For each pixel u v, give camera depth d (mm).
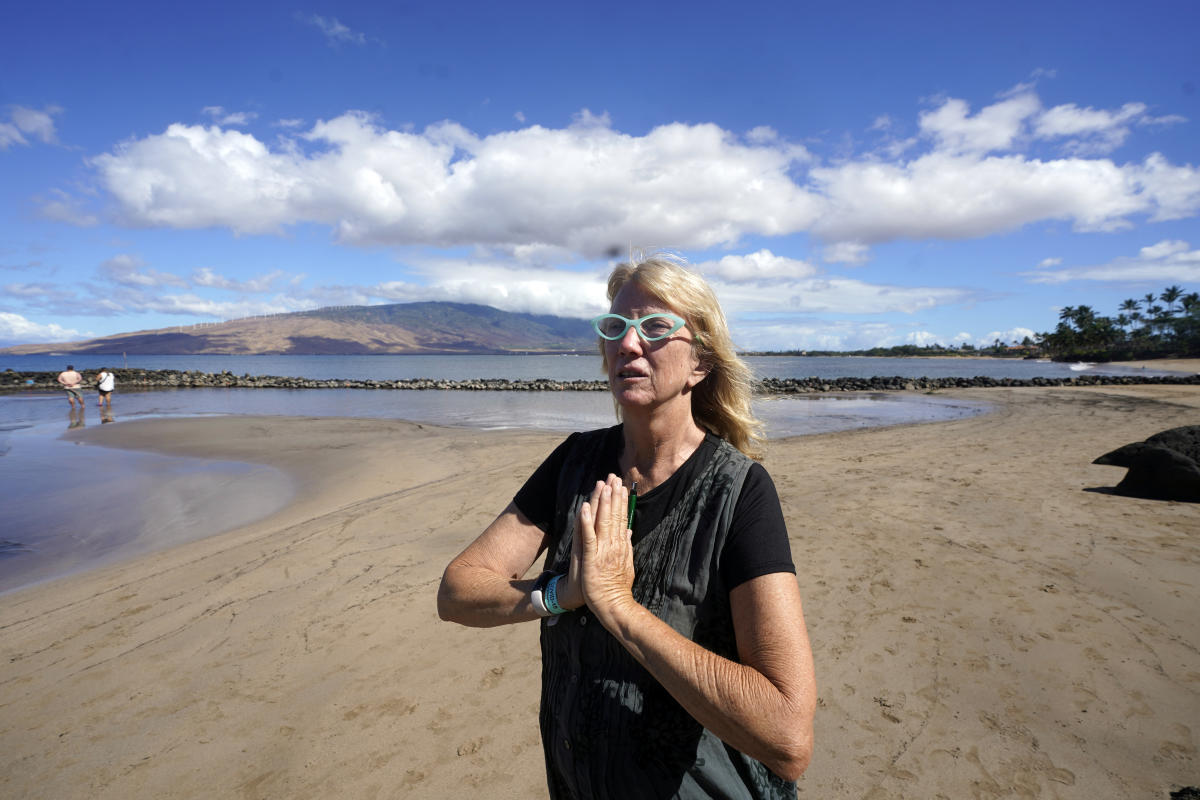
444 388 38812
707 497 1207
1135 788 2703
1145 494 7496
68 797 3006
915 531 6215
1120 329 127188
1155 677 3502
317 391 37062
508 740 3277
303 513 8352
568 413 22938
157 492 9945
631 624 1075
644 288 1314
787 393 31438
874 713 3309
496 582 1315
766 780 1203
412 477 10391
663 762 1147
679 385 1292
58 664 4305
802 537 6105
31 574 6312
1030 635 4016
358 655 4223
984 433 14305
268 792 2982
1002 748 3000
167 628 4797
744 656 1082
